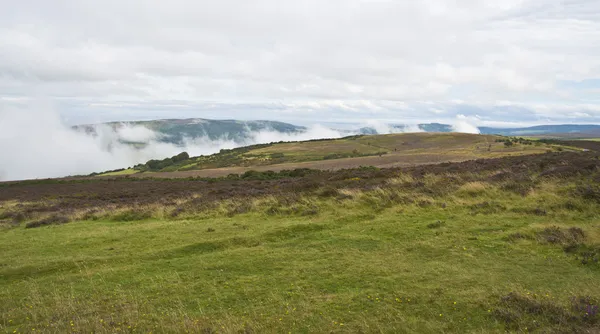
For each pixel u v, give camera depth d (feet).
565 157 94.73
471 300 30.01
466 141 484.33
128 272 40.86
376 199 67.41
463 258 39.37
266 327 27.94
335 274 37.47
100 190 180.24
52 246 54.49
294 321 28.66
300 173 188.55
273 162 431.02
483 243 43.19
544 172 71.92
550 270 34.99
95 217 79.36
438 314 28.45
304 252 44.75
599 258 35.88
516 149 299.99
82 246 53.67
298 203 71.92
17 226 78.07
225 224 62.49
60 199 140.26
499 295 30.37
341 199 70.28
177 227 62.39
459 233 47.39
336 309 30.19
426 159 264.11
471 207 59.26
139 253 47.70
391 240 47.16
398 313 28.86
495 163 98.02
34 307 33.30
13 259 48.47
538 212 52.65
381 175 96.68
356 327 27.40
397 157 295.07
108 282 38.42
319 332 26.94
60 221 77.66
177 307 31.96
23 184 246.88
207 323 29.01
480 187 66.95
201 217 71.41
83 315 31.35
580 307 27.32
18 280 41.22
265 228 57.00
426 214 57.98
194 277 38.78
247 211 72.28
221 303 32.45
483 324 26.81
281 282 36.32
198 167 460.14
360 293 32.68
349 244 46.70
